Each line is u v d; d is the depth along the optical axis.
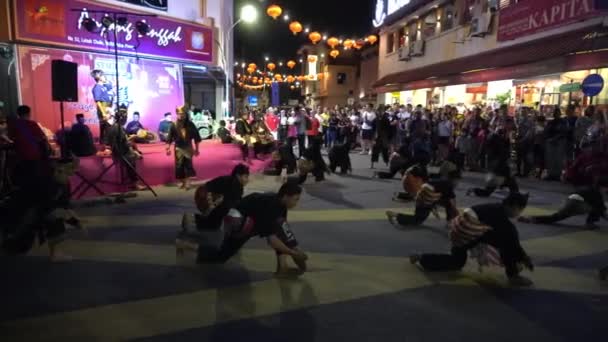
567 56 11.28
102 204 7.82
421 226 6.70
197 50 15.91
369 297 4.19
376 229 6.52
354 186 10.02
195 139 9.26
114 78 13.65
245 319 3.73
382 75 28.91
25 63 11.66
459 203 8.32
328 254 5.41
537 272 4.94
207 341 3.38
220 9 17.06
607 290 4.45
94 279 4.52
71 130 10.20
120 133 8.59
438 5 20.91
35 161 6.74
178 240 5.08
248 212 4.56
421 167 7.22
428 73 20.38
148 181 9.70
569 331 3.61
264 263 5.06
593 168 8.15
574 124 10.78
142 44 14.04
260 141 13.97
